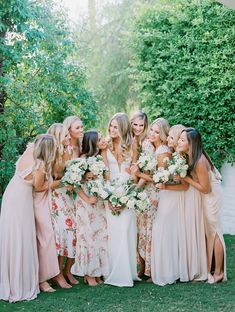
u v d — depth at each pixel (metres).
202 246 4.77
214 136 6.84
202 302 4.16
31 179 4.36
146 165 4.73
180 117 7.03
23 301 4.23
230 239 6.64
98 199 4.71
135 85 7.75
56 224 4.55
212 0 6.81
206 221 4.75
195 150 4.61
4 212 4.35
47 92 7.08
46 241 4.50
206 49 6.84
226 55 6.67
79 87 7.64
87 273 4.67
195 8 7.00
